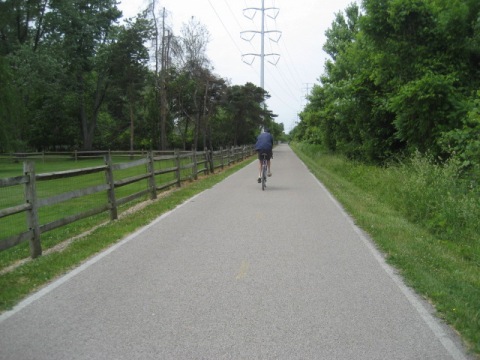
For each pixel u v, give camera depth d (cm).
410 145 1795
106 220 1003
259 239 801
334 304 489
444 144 1501
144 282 562
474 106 1479
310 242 780
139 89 5459
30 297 508
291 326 431
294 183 1794
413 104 1603
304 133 7081
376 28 1762
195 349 383
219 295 515
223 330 421
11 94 3578
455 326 429
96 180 1916
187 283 558
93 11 5147
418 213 1017
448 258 689
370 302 496
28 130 5544
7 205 1269
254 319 447
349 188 1562
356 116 2372
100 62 5019
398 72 1792
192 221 973
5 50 4603
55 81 4566
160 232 862
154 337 405
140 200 1288
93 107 5822
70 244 758
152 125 5972
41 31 4953
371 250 728
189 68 3816
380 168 1992
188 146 6044
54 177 743
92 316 453
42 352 376
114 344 391
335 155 3170
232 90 5731
